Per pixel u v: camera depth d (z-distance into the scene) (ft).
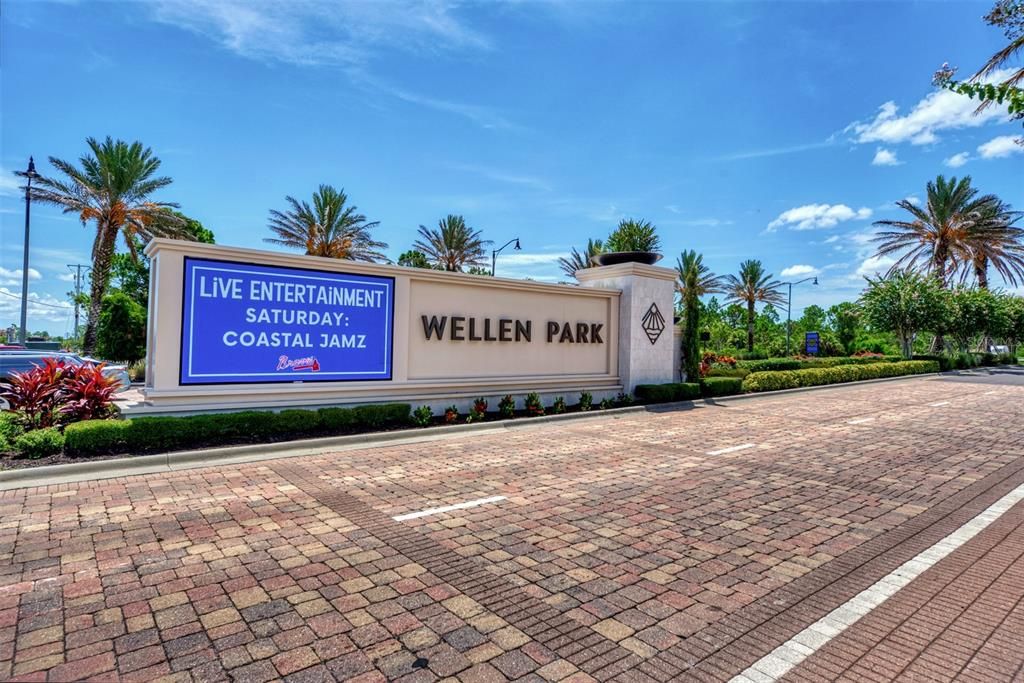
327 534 18.56
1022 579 15.40
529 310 48.16
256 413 32.55
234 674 10.98
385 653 11.74
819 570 15.99
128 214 84.99
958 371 112.88
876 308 114.21
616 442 35.12
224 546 17.46
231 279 35.12
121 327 85.61
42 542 17.65
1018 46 24.52
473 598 14.19
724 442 35.29
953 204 116.26
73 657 11.53
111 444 28.78
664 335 56.90
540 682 10.82
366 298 39.93
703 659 11.64
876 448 33.53
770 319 282.56
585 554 17.06
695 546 17.75
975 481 25.82
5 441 27.89
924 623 13.07
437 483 25.00
